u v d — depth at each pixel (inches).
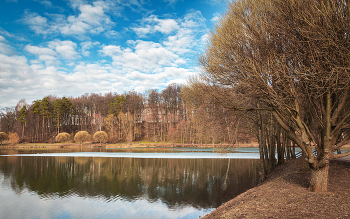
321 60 265.0
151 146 2719.0
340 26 241.3
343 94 290.0
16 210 520.4
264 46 308.3
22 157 1595.7
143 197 611.2
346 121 310.5
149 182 779.4
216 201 558.9
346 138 310.5
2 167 1133.7
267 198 331.9
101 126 3314.5
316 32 250.8
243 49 330.3
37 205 557.6
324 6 237.5
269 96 314.2
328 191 317.1
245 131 634.8
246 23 323.3
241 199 398.0
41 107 3358.8
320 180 321.7
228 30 343.0
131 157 1533.0
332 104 330.0
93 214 491.5
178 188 690.8
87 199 601.6
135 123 3348.9
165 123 3405.5
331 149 314.5
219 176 856.3
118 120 3489.2
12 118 3513.8
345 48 234.8
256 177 823.7
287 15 280.2
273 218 250.2
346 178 391.9
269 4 305.9
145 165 1159.6
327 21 244.1
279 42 301.4
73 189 701.3
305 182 390.9
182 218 461.4
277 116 343.9
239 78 341.1
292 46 287.9
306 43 271.7
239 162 1232.2
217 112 501.7
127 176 883.4
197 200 571.5
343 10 241.8
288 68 287.9
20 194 652.7
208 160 1338.6
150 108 3516.2
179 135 2874.0
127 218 466.6
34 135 3385.8
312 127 387.2
